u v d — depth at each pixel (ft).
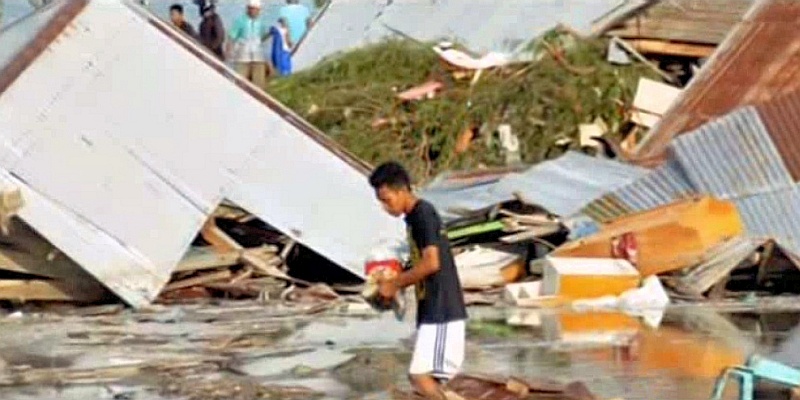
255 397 48.32
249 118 72.28
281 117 72.95
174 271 69.62
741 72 92.07
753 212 75.46
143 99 71.20
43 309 68.08
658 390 48.93
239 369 53.31
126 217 68.59
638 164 85.87
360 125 99.55
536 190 78.33
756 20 95.14
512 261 73.46
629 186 77.87
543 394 46.42
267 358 55.47
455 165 96.68
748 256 72.74
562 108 98.02
